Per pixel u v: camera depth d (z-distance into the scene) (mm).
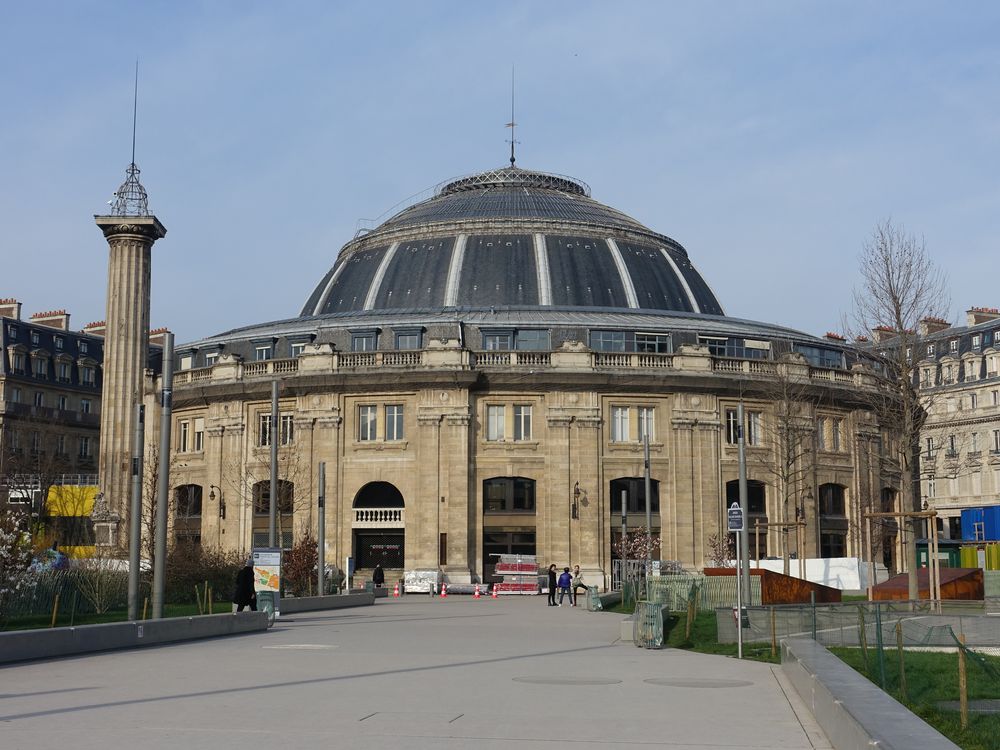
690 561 72438
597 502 72062
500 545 72312
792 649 20203
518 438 73000
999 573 52156
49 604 42031
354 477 73062
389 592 69188
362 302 90312
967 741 15414
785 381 72812
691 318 81188
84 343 122938
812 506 76562
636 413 73688
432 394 72312
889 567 84375
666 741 14266
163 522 33094
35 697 18250
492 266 89188
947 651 27922
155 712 16500
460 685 20172
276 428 49750
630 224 97438
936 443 121875
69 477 106625
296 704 17406
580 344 72938
